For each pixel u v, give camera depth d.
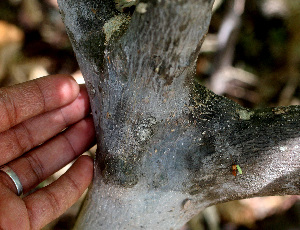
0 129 0.21
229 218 0.36
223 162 0.19
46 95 0.21
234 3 0.33
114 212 0.20
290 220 0.34
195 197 0.20
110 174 0.19
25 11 0.40
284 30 0.39
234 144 0.19
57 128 0.23
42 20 0.41
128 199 0.19
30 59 0.39
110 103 0.18
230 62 0.38
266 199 0.36
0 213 0.18
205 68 0.39
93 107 0.20
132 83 0.17
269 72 0.40
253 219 0.36
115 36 0.17
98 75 0.18
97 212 0.20
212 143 0.19
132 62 0.16
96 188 0.20
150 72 0.16
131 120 0.18
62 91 0.22
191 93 0.18
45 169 0.22
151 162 0.19
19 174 0.21
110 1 0.18
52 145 0.22
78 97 0.23
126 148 0.19
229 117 0.19
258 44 0.40
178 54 0.15
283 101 0.39
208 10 0.14
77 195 0.21
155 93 0.17
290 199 0.36
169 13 0.14
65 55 0.40
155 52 0.15
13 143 0.22
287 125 0.18
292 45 0.38
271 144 0.18
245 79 0.39
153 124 0.18
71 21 0.19
